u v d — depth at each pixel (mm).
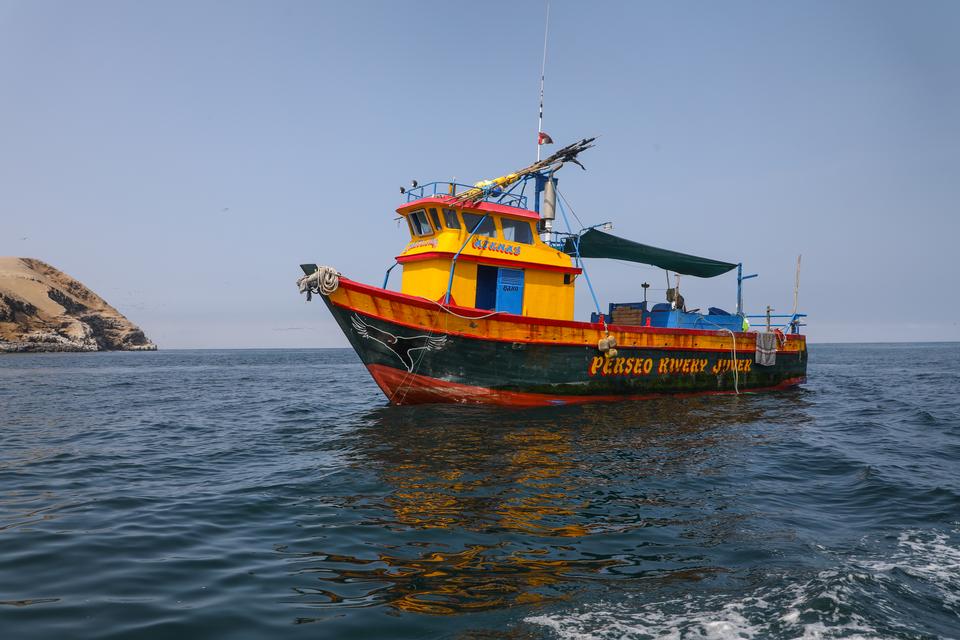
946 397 21125
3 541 5523
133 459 9930
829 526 6137
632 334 16469
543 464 8797
